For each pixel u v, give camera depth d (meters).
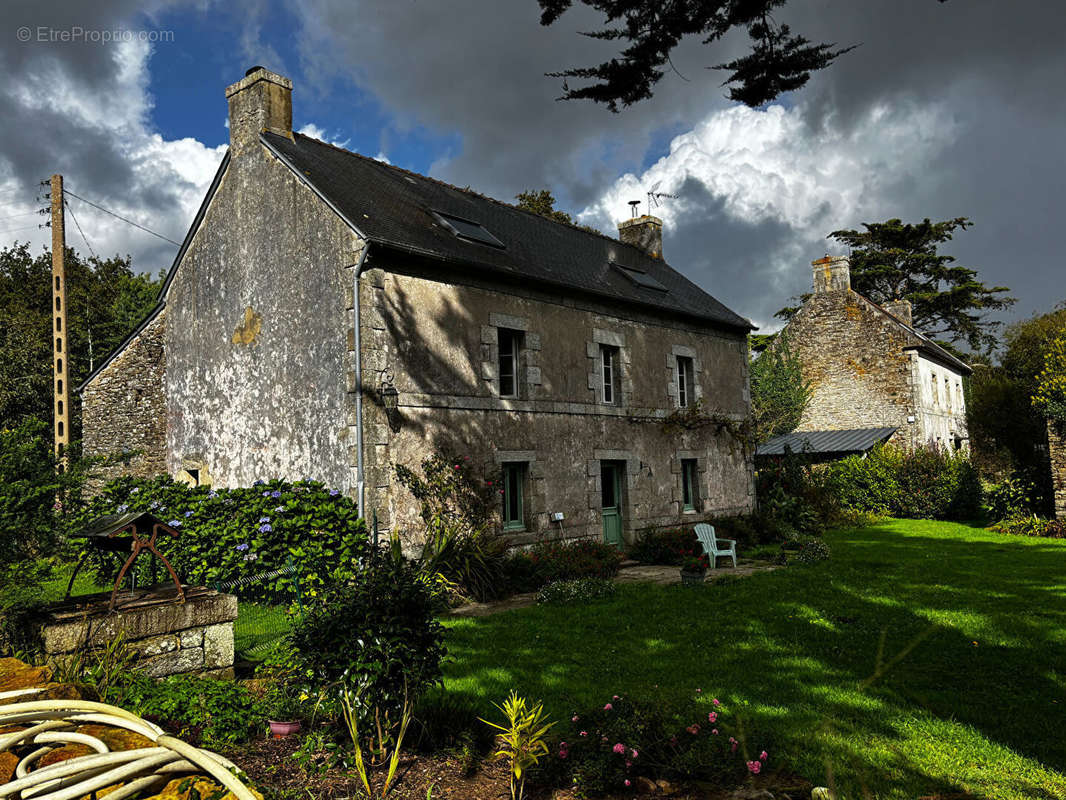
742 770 3.85
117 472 14.70
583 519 13.11
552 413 12.77
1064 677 5.79
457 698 5.30
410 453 10.40
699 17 4.23
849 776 3.90
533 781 3.80
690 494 16.38
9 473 5.45
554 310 13.09
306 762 3.86
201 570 9.48
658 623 8.12
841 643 6.99
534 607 9.30
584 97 4.77
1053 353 17.22
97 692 4.06
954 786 3.75
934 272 35.69
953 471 20.69
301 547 9.00
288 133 12.62
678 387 16.33
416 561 9.84
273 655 5.68
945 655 6.49
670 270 19.77
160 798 2.61
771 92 4.59
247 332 12.10
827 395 25.84
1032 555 12.89
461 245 11.95
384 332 10.31
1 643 5.16
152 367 14.27
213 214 12.99
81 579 9.98
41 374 20.31
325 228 10.83
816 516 18.23
